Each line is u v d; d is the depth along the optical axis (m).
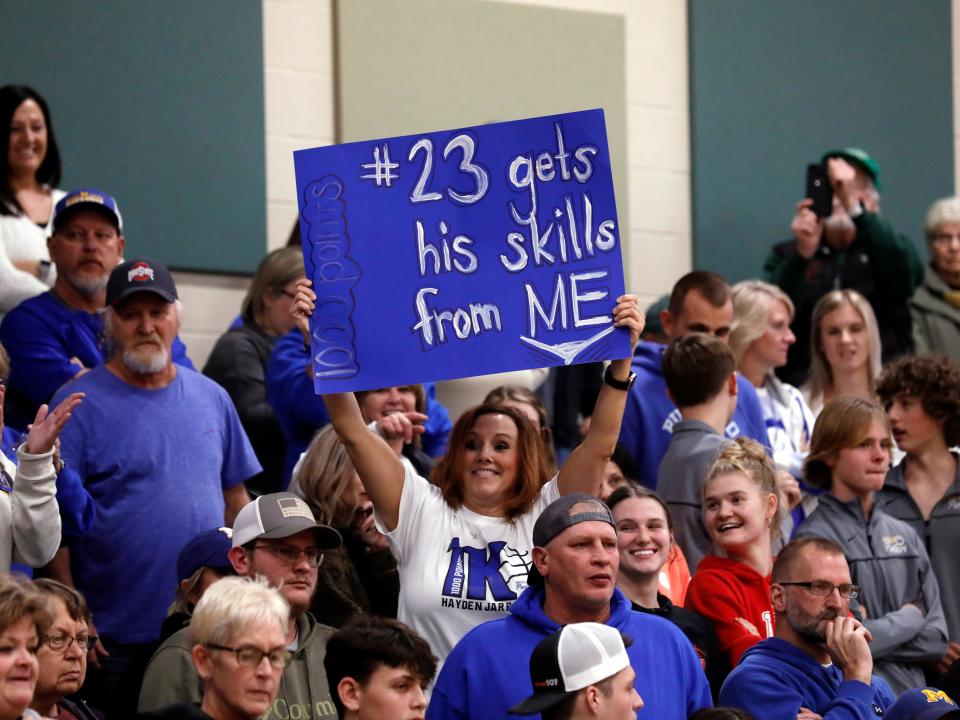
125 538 20.00
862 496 22.23
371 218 17.80
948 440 23.47
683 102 34.06
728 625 19.64
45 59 28.14
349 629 15.53
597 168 17.86
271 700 14.73
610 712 14.63
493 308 17.70
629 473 23.67
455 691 16.61
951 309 30.97
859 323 27.39
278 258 25.55
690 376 22.36
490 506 18.33
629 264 33.16
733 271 34.03
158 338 20.50
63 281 23.03
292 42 30.41
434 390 26.48
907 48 36.34
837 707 17.55
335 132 30.69
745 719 16.05
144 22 28.95
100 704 19.53
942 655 21.34
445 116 31.55
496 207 17.84
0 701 14.04
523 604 16.92
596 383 28.19
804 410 26.95
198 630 14.73
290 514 17.50
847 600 18.22
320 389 17.53
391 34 31.16
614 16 33.34
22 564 19.59
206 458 20.70
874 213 30.61
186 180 29.09
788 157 34.75
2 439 19.22
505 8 32.25
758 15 34.75
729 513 20.14
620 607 17.09
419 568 18.02
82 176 28.28
